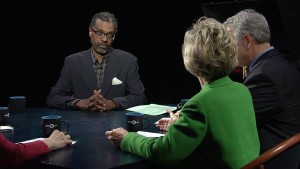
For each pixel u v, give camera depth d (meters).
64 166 1.48
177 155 1.46
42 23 4.45
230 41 1.52
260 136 1.88
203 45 1.49
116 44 4.61
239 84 1.63
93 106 2.61
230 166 1.47
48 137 1.86
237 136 1.50
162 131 2.05
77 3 4.45
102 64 2.95
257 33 1.92
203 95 1.50
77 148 1.72
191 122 1.46
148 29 4.59
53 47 4.55
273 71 1.87
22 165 1.65
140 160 1.56
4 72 4.51
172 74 4.72
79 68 2.91
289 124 1.85
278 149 1.43
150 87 4.81
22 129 2.07
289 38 2.40
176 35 4.54
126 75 2.92
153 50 4.66
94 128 2.10
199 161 1.52
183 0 4.38
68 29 4.50
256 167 1.42
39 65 4.58
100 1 4.47
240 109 1.54
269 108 1.84
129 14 4.55
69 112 2.56
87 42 4.55
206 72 1.53
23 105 2.53
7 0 4.29
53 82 4.65
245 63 2.00
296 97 1.88
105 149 1.71
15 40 4.44
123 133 1.72
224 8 2.60
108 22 2.80
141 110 2.60
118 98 2.71
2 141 1.55
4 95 4.57
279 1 2.30
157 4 4.49
